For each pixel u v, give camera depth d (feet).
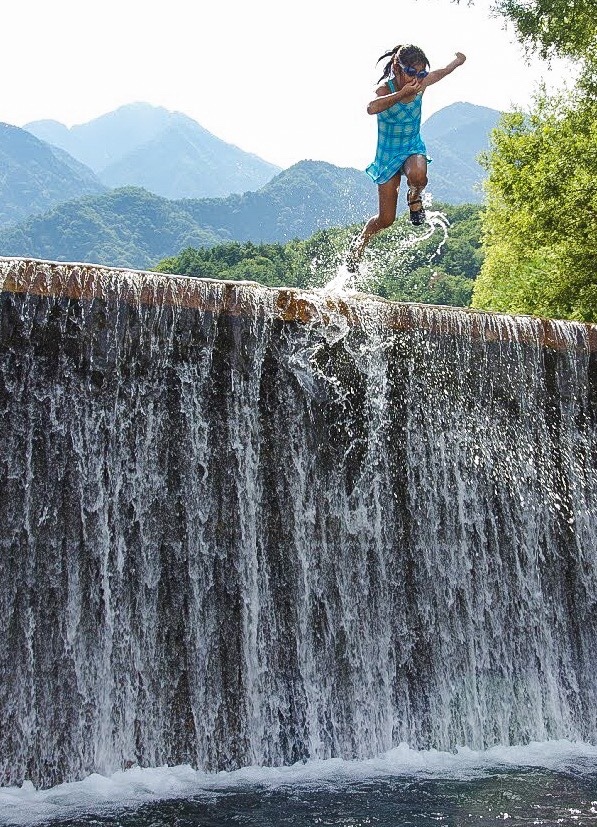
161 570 20.49
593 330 27.37
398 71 24.94
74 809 16.69
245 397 21.89
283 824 15.72
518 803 17.03
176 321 21.18
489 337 25.53
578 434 26.96
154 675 19.95
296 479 22.31
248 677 20.81
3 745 18.49
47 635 19.24
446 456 24.52
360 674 22.06
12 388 19.62
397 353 24.14
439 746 22.39
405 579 23.25
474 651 23.70
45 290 19.95
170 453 20.97
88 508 20.03
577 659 25.30
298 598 21.79
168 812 16.48
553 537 25.86
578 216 59.00
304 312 22.79
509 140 70.85
